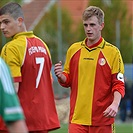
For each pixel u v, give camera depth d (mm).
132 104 59000
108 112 19203
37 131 17734
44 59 17969
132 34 91875
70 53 20297
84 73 19906
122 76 19750
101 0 84688
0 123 17031
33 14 100062
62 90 57875
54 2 98688
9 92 11648
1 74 11734
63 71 20406
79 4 105750
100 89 19781
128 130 42062
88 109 19844
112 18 84812
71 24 95312
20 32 17703
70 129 20156
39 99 17656
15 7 17578
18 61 17297
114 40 81812
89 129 19922
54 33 91250
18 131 11516
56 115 18281
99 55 19844
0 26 17688
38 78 17703
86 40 20188
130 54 88062
